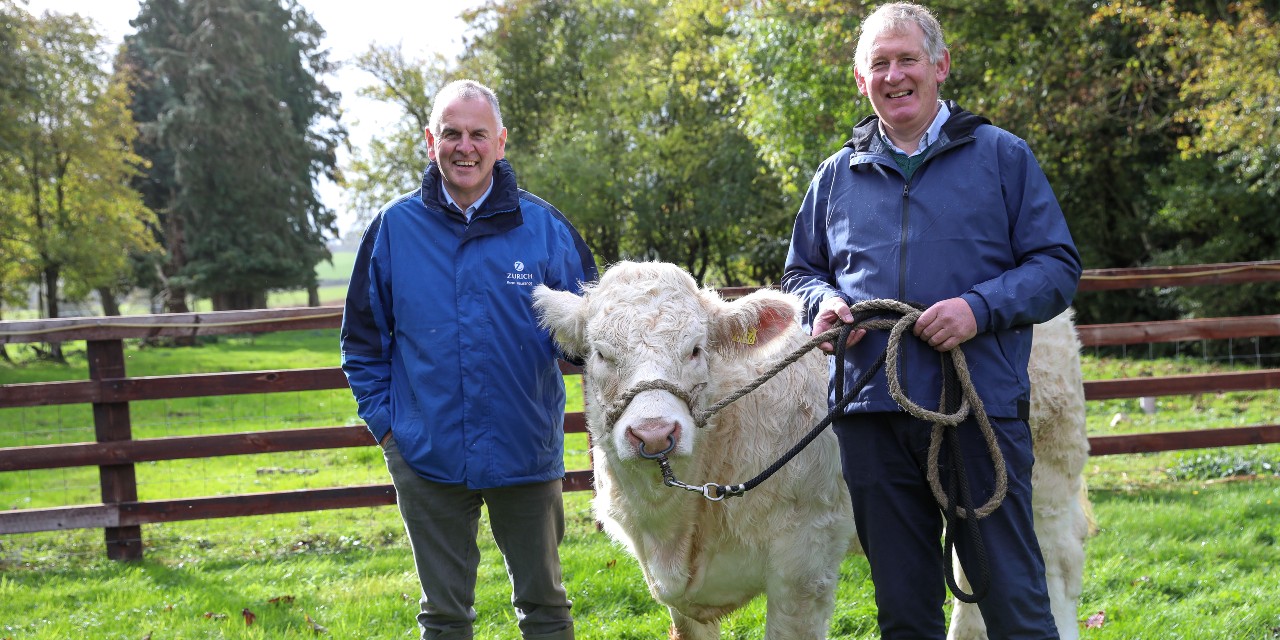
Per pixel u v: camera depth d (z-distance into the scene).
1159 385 7.18
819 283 3.02
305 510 6.53
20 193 27.33
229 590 5.49
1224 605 4.50
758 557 3.32
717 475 3.25
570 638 3.55
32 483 9.59
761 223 24.77
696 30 23.23
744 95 16.98
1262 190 14.95
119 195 28.34
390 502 6.60
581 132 29.84
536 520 3.40
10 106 24.92
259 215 36.97
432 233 3.30
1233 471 7.72
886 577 2.81
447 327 3.23
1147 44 13.95
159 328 6.34
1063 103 14.97
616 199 28.92
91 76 27.55
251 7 38.22
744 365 3.32
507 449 3.25
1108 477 7.78
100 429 6.39
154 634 4.70
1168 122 15.43
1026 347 2.76
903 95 2.74
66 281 28.69
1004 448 2.66
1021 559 2.66
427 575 3.37
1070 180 17.41
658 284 3.12
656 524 3.27
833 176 2.99
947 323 2.54
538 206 3.53
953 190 2.70
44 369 21.56
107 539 6.47
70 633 4.74
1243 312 16.45
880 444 2.79
